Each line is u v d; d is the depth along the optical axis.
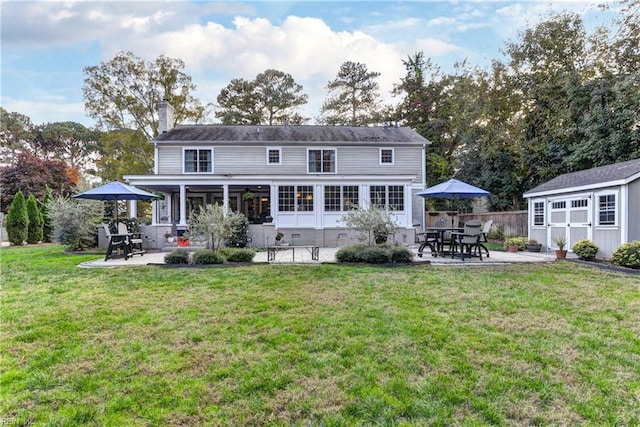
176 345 3.86
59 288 6.52
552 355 3.53
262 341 3.96
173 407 2.71
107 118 24.44
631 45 14.70
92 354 3.63
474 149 20.98
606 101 15.06
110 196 11.32
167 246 13.80
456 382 3.01
